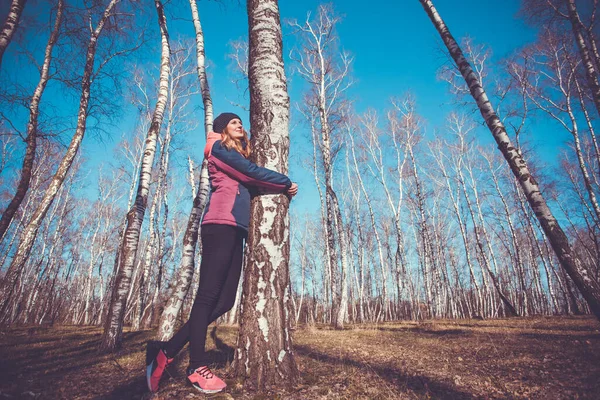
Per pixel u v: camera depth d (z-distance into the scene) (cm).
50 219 2608
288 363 233
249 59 312
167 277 2689
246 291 245
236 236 237
